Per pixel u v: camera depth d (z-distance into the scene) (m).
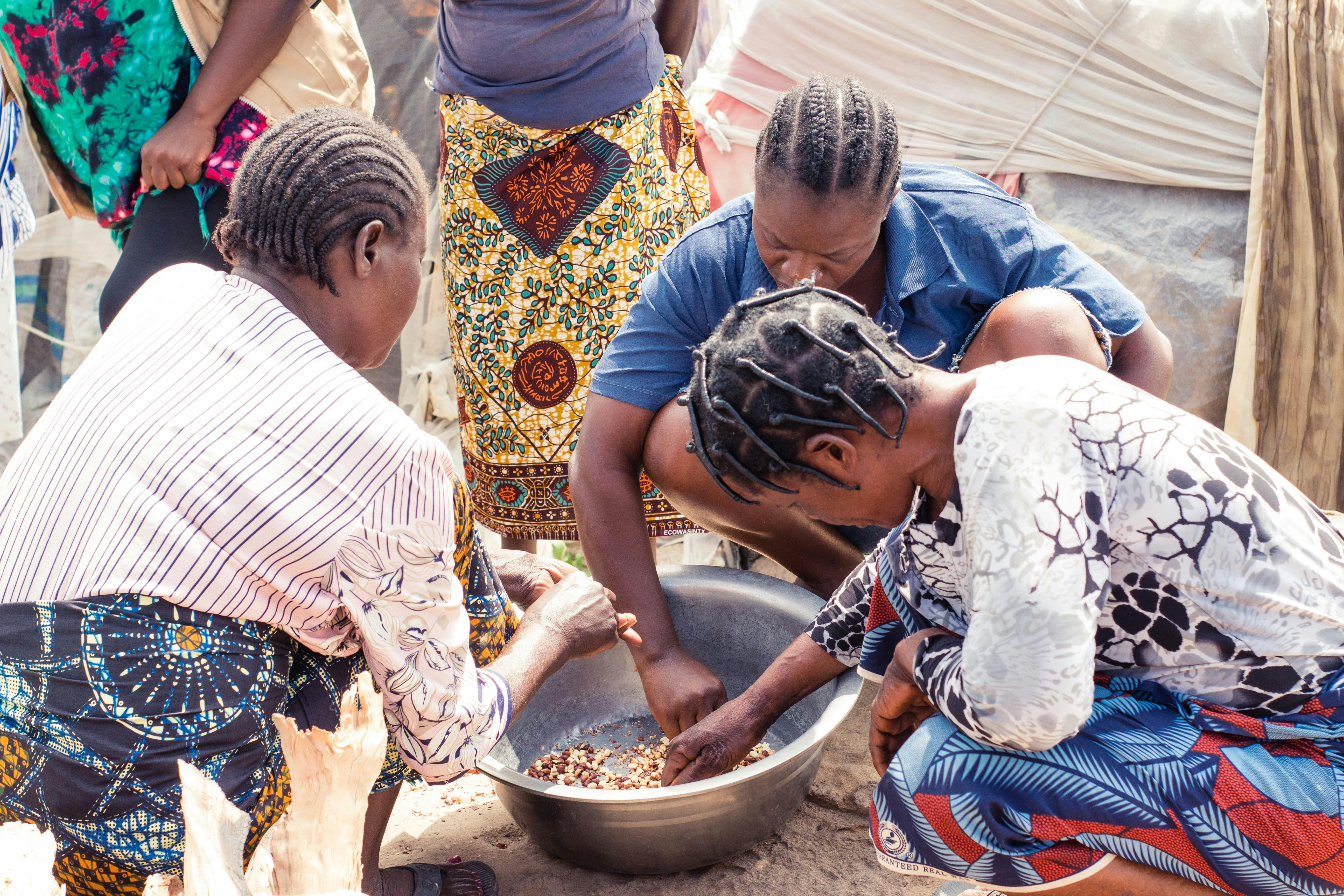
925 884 1.82
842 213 1.72
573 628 1.75
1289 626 1.26
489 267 2.54
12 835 1.10
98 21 2.38
